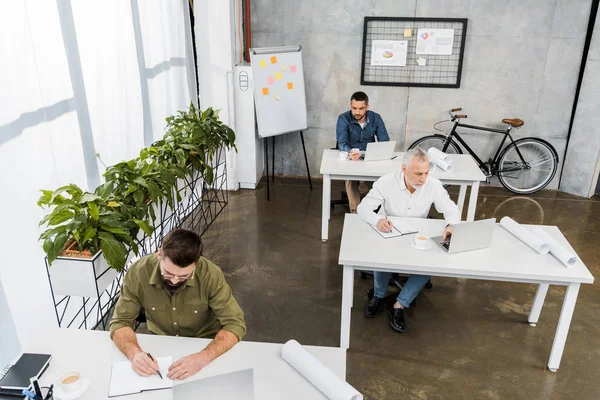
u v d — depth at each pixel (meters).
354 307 3.52
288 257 4.21
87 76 3.03
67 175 2.84
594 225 4.89
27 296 2.52
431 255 2.74
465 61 5.50
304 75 5.79
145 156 3.45
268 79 5.23
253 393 1.63
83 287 2.52
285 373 1.87
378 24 5.47
